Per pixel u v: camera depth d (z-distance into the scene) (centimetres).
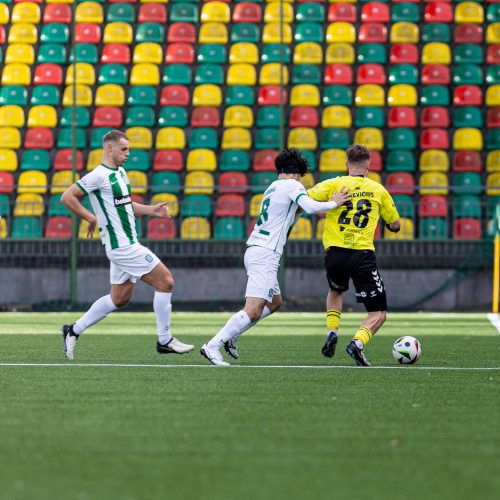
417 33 9244
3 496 1503
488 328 5612
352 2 9450
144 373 3092
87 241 7631
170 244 7662
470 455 1825
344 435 2014
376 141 8575
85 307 7550
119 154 3347
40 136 8644
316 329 5425
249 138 8612
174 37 9319
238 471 1684
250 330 5338
